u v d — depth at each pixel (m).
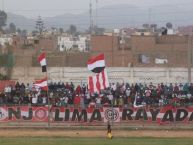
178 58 135.25
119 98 74.25
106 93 74.69
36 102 74.50
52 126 66.19
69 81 111.00
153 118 65.62
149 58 135.38
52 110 66.56
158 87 79.94
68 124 66.31
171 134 61.25
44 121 66.88
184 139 57.12
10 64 119.62
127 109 65.75
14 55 126.25
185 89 78.31
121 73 111.50
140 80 110.75
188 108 65.12
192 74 108.69
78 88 76.31
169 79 109.50
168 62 135.25
